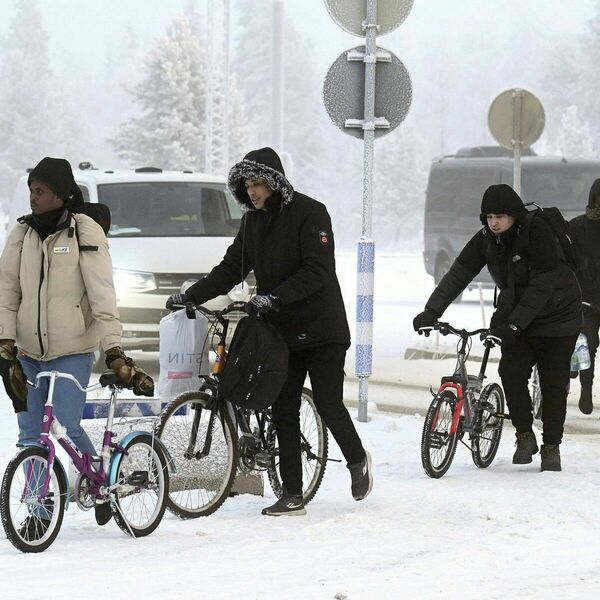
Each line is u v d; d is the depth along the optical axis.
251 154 27.06
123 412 27.11
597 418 43.81
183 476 27.14
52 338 24.73
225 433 27.55
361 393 41.47
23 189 60.84
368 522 26.23
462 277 34.31
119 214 54.19
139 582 20.86
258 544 24.14
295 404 27.73
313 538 24.77
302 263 27.31
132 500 25.67
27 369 25.17
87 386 25.31
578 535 25.16
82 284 24.92
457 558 23.02
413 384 51.97
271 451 27.81
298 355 27.80
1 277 24.89
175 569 21.89
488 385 34.66
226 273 28.33
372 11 41.47
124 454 24.75
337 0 41.72
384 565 22.44
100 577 21.19
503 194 33.44
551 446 33.88
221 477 27.52
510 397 34.38
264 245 27.50
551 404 33.91
